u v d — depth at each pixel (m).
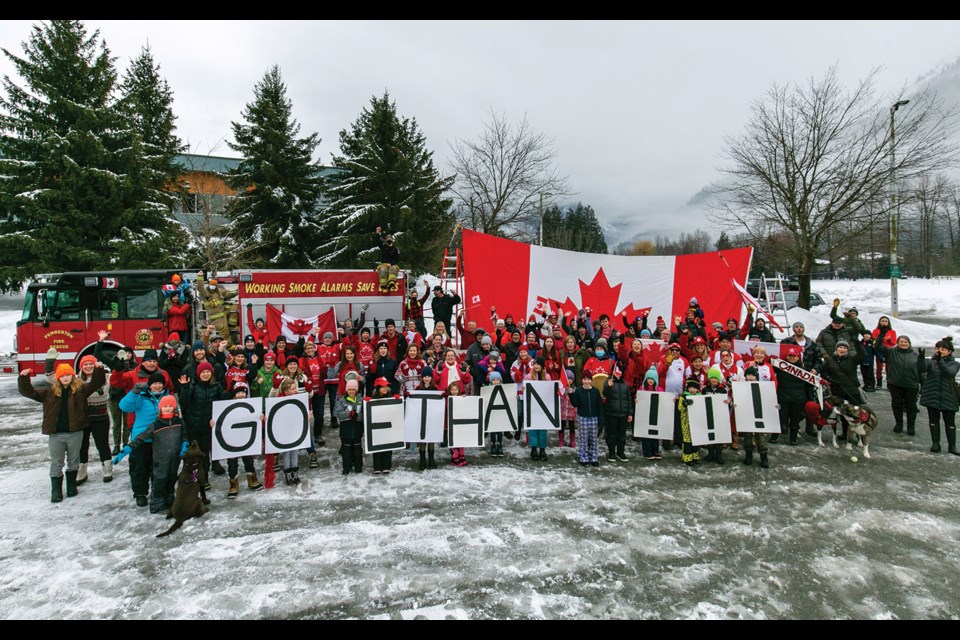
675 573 4.69
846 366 8.55
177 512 5.62
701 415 7.86
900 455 8.21
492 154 29.97
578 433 7.84
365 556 4.97
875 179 18.70
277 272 12.27
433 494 6.57
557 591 4.39
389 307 12.87
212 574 4.67
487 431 8.12
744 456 8.30
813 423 8.79
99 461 8.01
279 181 27.11
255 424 6.74
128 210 21.03
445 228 30.98
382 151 28.80
